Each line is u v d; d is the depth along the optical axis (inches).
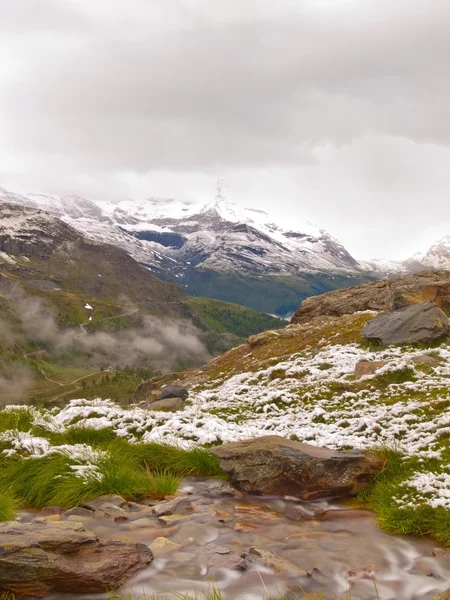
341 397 967.0
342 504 561.6
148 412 916.6
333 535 473.7
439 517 467.8
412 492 528.4
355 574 397.4
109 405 1086.4
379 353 1227.9
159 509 527.2
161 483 601.0
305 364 1290.6
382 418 808.3
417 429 722.8
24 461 631.8
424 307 1336.1
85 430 812.0
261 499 579.8
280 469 590.6
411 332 1275.8
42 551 382.0
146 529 486.0
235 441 761.6
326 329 1577.3
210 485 633.0
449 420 716.0
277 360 1421.0
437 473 559.8
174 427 816.3
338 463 585.0
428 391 907.4
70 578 374.0
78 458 625.9
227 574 396.2
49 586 373.4
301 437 771.4
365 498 567.5
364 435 757.3
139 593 371.2
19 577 367.6
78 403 1083.3
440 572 401.7
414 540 461.7
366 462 595.2
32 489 577.6
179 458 698.8
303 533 478.3
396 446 658.8
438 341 1248.2
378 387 984.9
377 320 1405.0
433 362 1066.1
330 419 874.8
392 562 418.9
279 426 863.7
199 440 775.1
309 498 570.3
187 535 469.4
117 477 585.9
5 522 446.9
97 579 377.4
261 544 453.4
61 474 588.4
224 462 644.7
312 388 1053.8
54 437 783.7
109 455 655.8
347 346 1364.4
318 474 578.2
